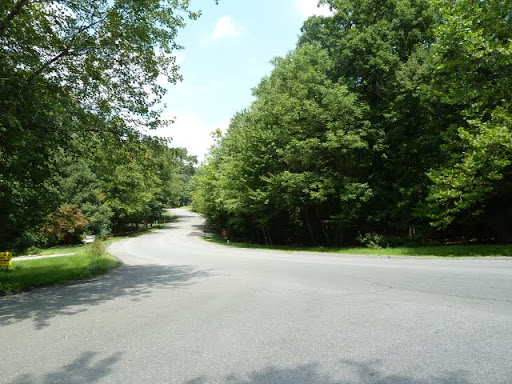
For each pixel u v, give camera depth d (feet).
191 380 10.91
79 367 12.23
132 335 15.69
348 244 89.66
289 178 74.33
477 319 16.02
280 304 20.65
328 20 83.10
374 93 76.02
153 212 205.26
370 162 72.33
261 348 13.48
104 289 29.53
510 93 46.78
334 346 13.42
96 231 134.51
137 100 37.70
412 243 66.23
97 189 134.41
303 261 47.70
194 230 186.09
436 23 69.36
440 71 55.26
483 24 47.55
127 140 38.58
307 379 10.73
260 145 85.61
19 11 29.19
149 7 33.14
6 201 36.99
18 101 27.40
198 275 36.37
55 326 17.79
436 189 50.55
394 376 10.71
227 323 16.99
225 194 104.78
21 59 28.60
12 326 18.17
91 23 31.89
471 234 70.28
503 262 35.91
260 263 47.42
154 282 32.60
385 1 71.05
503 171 51.88
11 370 12.16
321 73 78.18
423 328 15.10
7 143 28.50
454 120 63.57
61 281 34.99
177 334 15.56
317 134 72.02
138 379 11.09
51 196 41.11
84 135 37.55
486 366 11.16
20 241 81.71
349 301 20.71
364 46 68.39
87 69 33.12
